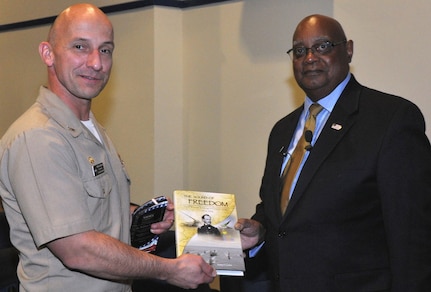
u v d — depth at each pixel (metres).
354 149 2.03
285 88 3.38
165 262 1.91
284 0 3.35
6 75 4.91
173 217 2.26
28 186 1.78
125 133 4.04
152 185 3.88
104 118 4.18
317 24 2.18
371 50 3.01
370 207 2.02
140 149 3.95
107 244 1.80
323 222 2.04
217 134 3.77
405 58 2.88
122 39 4.01
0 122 5.01
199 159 3.88
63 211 1.78
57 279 1.87
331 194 2.03
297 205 2.10
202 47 3.80
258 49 3.50
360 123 2.06
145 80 3.88
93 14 1.95
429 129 2.81
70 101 1.97
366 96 2.13
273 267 2.21
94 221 1.89
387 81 2.96
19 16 4.76
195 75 3.86
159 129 3.86
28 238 1.89
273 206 2.22
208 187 3.84
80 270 1.83
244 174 3.63
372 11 2.99
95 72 1.93
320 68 2.15
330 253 2.03
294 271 2.08
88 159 1.91
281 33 3.38
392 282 1.96
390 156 1.96
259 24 3.48
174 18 3.88
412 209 1.94
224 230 2.15
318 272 2.04
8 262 2.41
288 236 2.11
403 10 2.88
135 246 2.21
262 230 2.32
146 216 2.13
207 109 3.81
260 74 3.50
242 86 3.60
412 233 1.93
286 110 3.38
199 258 1.98
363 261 2.02
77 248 1.79
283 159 2.29
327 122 2.13
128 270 1.82
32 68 4.69
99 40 1.94
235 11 3.61
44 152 1.79
